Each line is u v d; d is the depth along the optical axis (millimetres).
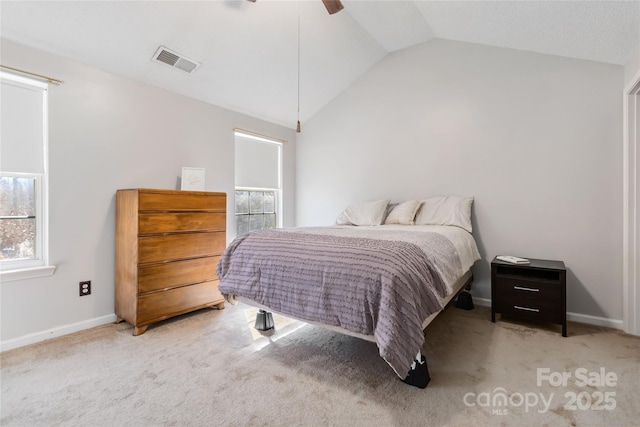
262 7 2537
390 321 1404
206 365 1890
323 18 2883
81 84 2406
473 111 3184
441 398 1554
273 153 4234
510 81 2982
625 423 1366
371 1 2795
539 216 2859
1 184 2143
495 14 2494
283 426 1362
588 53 2523
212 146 3379
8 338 2096
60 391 1620
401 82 3631
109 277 2590
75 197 2393
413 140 3557
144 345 2168
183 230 2658
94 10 2092
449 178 3328
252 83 3328
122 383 1693
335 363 1912
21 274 2127
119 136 2633
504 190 3021
